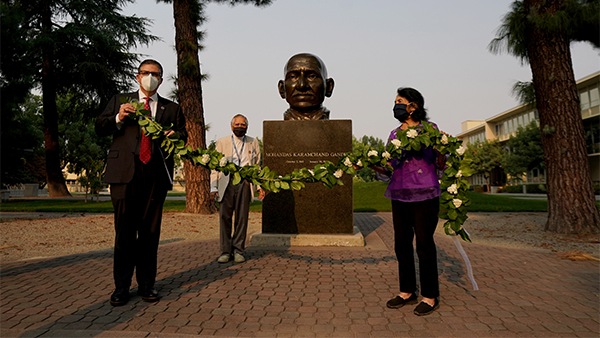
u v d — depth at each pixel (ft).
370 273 13.32
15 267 14.56
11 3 65.57
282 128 19.57
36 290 11.33
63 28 71.51
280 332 8.20
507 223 30.14
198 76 39.24
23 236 23.95
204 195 39.32
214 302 10.19
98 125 10.20
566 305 9.95
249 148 16.63
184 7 39.09
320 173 11.03
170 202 62.49
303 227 19.15
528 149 119.65
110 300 9.93
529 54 24.53
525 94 25.21
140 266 10.52
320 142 19.34
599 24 23.40
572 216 23.06
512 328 8.38
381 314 9.29
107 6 79.05
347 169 10.49
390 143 9.66
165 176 10.82
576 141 23.15
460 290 11.34
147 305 9.95
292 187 11.28
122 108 9.70
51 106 83.51
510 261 15.56
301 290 11.29
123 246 10.10
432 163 9.79
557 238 21.66
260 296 10.71
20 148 72.49
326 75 21.62
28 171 120.98
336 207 19.11
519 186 127.54
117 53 77.20
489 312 9.41
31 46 35.12
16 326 8.44
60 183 86.74
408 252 9.93
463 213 9.43
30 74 39.19
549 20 21.79
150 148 10.36
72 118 90.33
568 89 23.32
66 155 128.16
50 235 24.30
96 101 82.79
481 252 17.63
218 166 11.20
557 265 14.79
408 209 9.89
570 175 23.17
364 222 31.17
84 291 11.23
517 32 23.56
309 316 9.16
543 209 42.37
